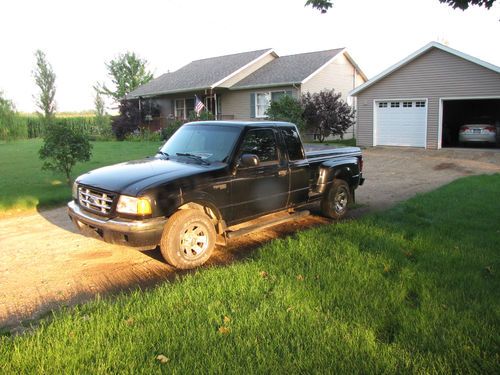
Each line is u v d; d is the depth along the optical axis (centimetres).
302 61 2672
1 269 536
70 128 1056
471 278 462
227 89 2666
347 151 838
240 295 424
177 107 3053
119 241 506
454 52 1878
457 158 1728
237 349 329
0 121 3078
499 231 646
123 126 3122
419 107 2047
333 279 462
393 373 302
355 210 871
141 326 364
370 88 2183
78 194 561
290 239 603
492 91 1817
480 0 718
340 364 309
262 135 633
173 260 518
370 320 373
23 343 337
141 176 526
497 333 348
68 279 503
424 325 363
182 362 313
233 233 584
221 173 563
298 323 368
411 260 534
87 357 321
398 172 1464
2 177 1267
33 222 774
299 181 689
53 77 3931
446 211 782
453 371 306
